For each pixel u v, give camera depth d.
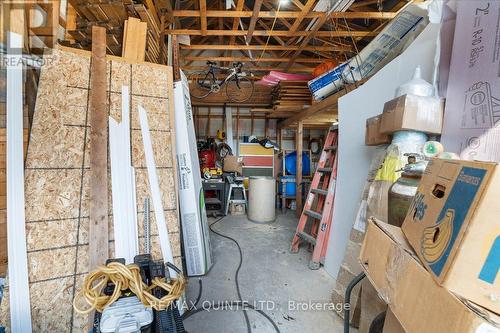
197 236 2.35
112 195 1.61
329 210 2.55
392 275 0.88
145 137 1.78
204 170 4.90
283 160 5.58
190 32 3.16
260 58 4.50
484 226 0.61
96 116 1.60
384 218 1.53
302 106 4.02
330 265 2.43
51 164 1.47
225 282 2.26
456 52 1.33
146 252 1.68
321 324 1.73
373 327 1.20
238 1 2.77
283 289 2.16
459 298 0.59
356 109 2.22
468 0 1.28
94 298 0.97
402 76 1.77
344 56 4.20
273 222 4.30
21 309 1.32
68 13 2.00
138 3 2.12
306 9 2.77
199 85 4.75
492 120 1.14
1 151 1.37
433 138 1.46
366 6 3.24
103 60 1.68
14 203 1.36
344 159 2.36
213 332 1.63
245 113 6.02
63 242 1.45
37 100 1.48
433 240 0.74
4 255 1.42
